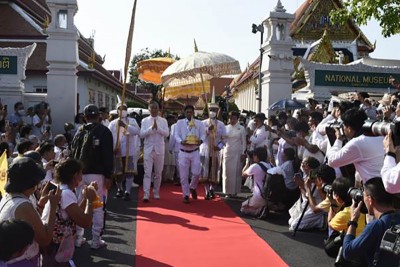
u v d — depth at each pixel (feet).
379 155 16.24
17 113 43.47
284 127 37.93
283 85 50.80
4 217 13.55
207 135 36.24
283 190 29.53
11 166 14.11
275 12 50.70
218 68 38.58
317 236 26.02
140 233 26.32
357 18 44.93
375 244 12.80
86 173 22.91
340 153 17.07
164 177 44.83
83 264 21.11
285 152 30.89
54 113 47.39
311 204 25.48
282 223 29.04
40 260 15.61
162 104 49.06
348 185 18.74
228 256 22.44
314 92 49.88
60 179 17.25
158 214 31.09
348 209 18.56
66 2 47.01
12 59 47.32
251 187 34.83
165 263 21.36
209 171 36.29
